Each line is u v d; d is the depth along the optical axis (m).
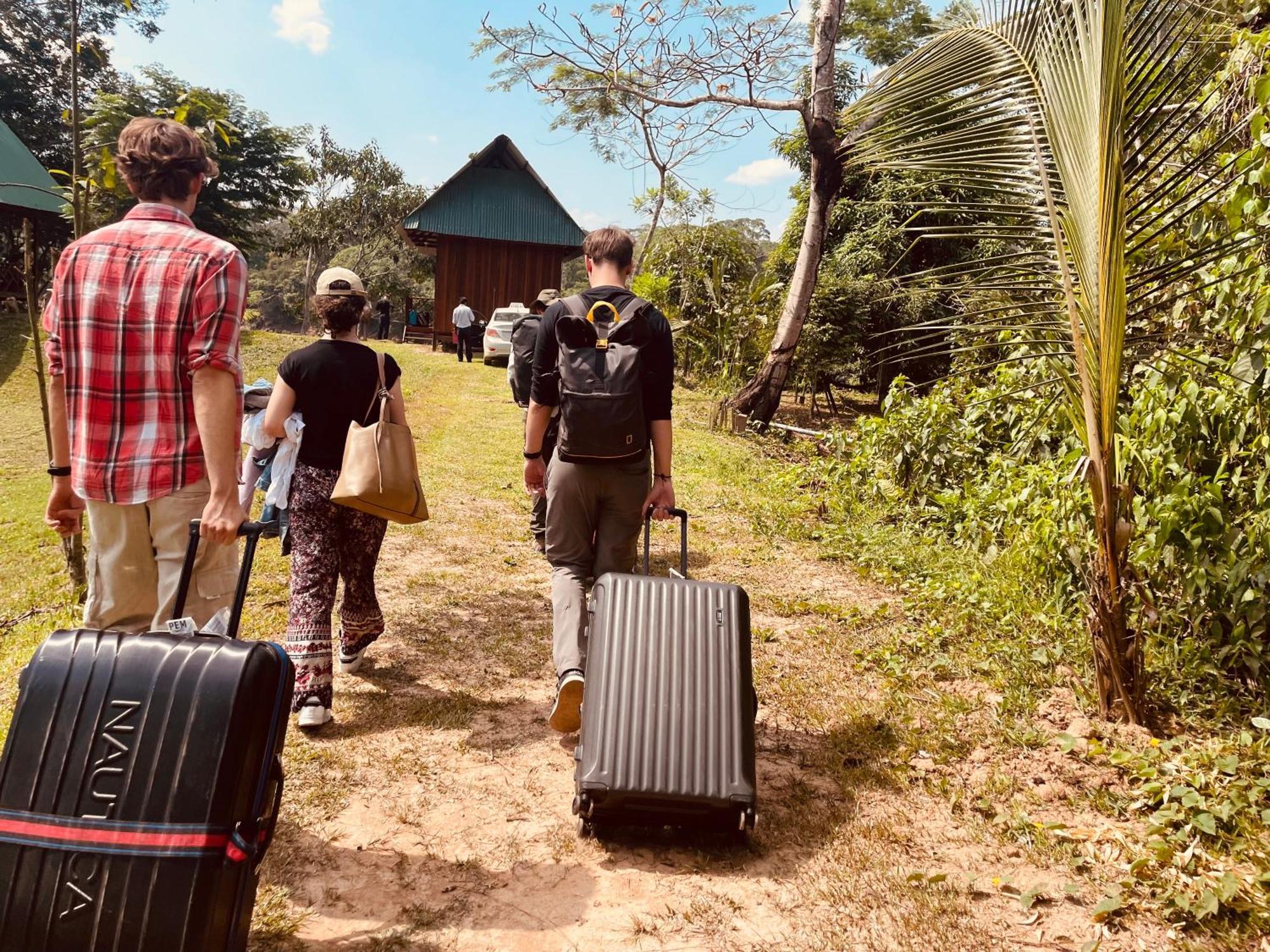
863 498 8.20
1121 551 3.59
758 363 19.52
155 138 2.60
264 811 2.12
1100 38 3.27
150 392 2.55
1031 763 3.50
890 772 3.47
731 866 2.89
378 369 3.82
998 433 7.65
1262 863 2.75
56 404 2.72
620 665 2.94
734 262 22.67
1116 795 3.23
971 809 3.21
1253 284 4.08
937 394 8.01
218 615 2.65
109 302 2.52
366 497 3.53
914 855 2.95
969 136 3.81
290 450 4.35
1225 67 4.51
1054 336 4.01
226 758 2.00
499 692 4.21
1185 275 4.18
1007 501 6.02
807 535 7.36
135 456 2.55
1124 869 2.82
